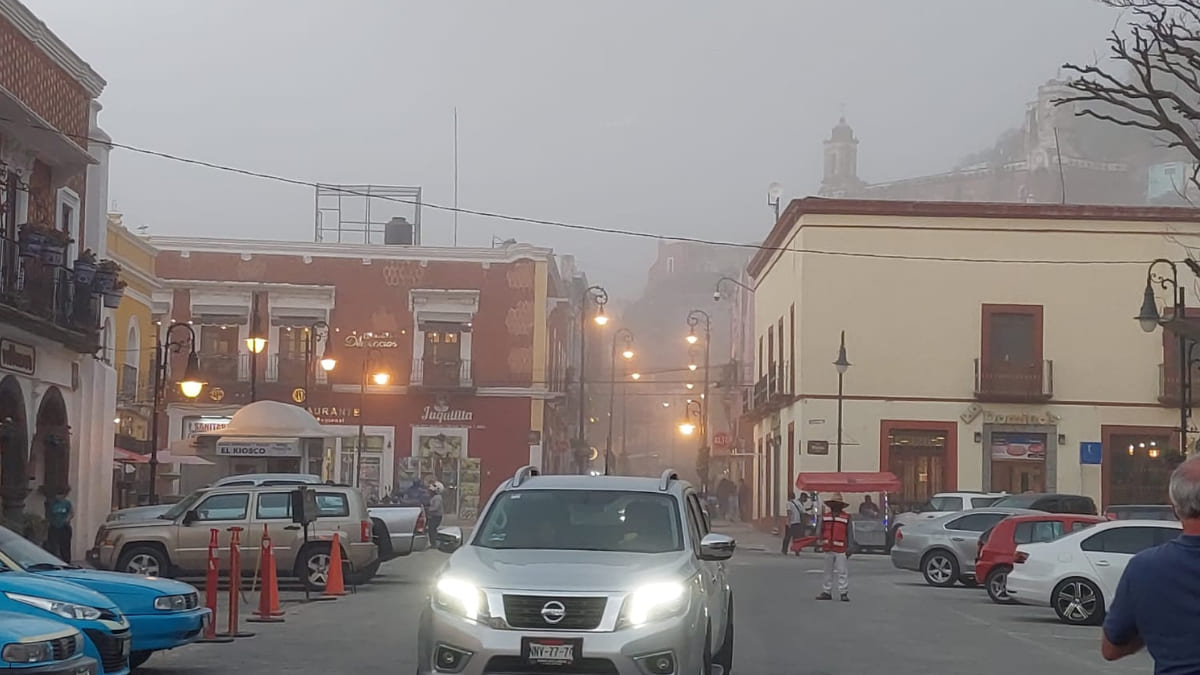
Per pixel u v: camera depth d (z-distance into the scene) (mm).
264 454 33594
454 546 11383
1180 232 44375
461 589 9688
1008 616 21953
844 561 23719
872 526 41125
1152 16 22531
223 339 54375
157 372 30797
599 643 9359
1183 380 30344
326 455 54312
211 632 16016
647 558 10352
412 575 28453
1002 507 32875
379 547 25719
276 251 54812
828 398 46625
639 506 11219
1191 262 28734
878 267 47000
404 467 54500
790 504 41156
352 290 55125
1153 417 46219
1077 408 46344
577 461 60750
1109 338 46500
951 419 46438
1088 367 46469
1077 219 46656
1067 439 46219
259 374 53938
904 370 46688
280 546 23141
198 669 13633
